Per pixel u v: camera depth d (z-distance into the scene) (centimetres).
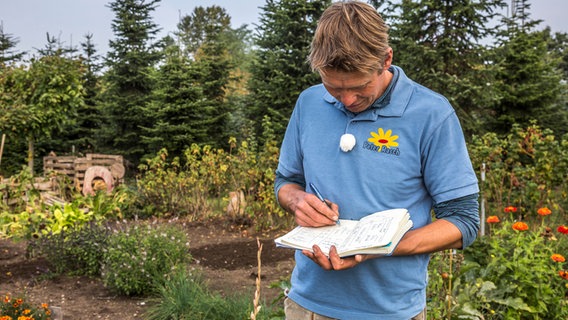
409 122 163
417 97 166
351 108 166
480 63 1251
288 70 1503
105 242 580
